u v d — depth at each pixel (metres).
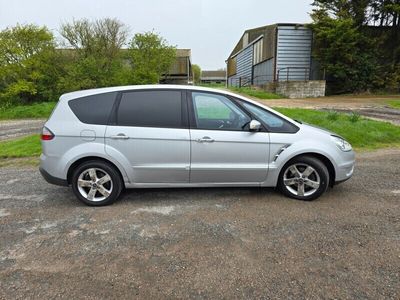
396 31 20.55
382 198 4.05
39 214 3.69
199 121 3.93
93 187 3.91
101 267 2.59
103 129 3.80
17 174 5.49
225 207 3.82
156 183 3.96
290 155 3.94
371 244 2.90
